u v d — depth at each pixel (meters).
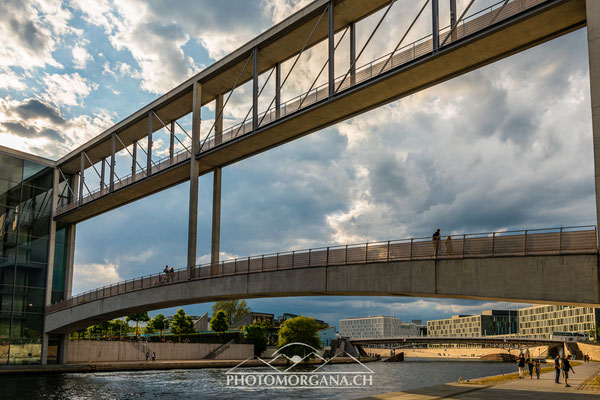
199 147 45.06
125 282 47.25
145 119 53.06
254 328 93.81
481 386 26.92
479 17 29.09
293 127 38.91
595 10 23.45
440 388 25.84
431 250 27.88
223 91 47.94
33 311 53.62
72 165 60.91
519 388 25.83
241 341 90.56
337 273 31.78
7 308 51.22
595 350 87.12
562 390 24.77
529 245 24.58
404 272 28.69
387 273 29.42
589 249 22.80
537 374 32.62
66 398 34.94
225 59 43.16
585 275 22.69
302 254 33.91
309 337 90.25
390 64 32.91
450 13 30.55
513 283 24.70
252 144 41.84
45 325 54.28
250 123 41.88
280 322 140.25
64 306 53.06
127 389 40.72
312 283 32.94
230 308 137.25
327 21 37.69
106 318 50.88
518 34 28.23
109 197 53.38
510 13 27.84
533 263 24.22
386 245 29.80
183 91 47.53
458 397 21.86
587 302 22.50
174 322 100.75
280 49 41.56
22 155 54.78
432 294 27.56
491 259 25.56
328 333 138.62
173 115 52.12
